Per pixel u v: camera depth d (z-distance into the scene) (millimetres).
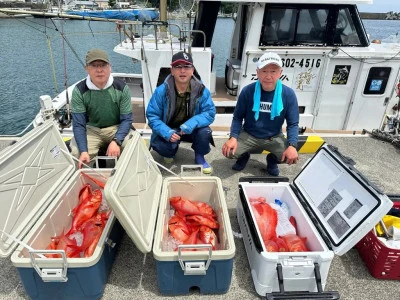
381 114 4043
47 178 2037
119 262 1945
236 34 4316
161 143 2879
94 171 2330
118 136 2523
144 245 1523
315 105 3885
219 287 1687
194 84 2695
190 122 2697
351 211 1697
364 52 3605
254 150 2883
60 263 1448
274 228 1952
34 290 1560
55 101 4227
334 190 1906
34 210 1827
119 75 5730
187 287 1684
